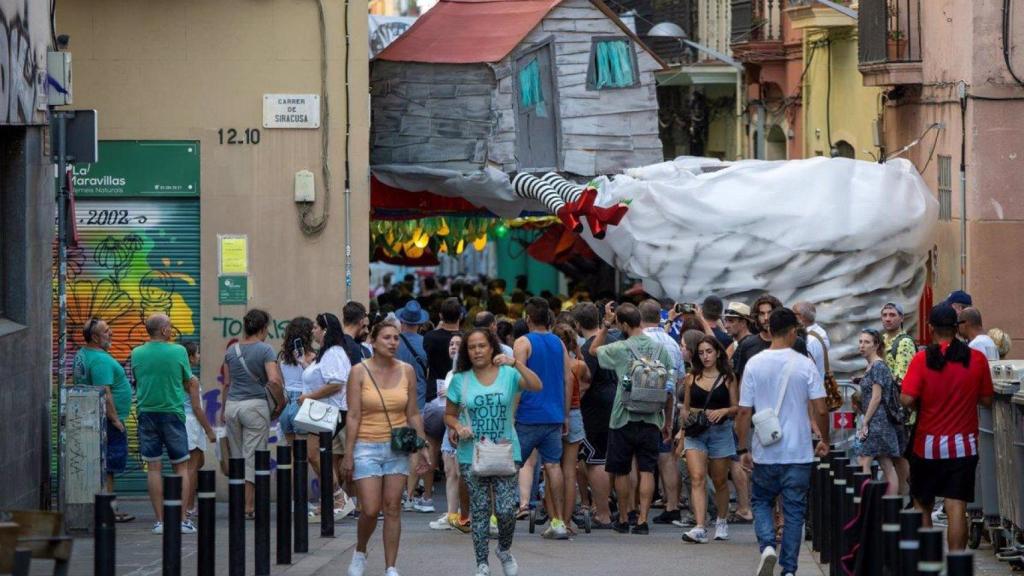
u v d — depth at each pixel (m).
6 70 33.00
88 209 45.78
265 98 45.97
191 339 45.97
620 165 53.38
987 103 49.91
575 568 33.31
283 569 32.91
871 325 47.81
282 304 46.16
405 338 43.69
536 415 36.78
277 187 46.16
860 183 47.75
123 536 37.91
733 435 37.84
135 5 45.69
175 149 45.91
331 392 39.91
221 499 45.94
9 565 20.45
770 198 47.50
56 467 40.78
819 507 35.41
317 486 45.06
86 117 36.94
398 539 30.39
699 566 33.59
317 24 46.06
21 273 36.09
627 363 38.41
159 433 38.53
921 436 31.59
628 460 39.06
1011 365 33.59
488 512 30.81
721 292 47.66
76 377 39.41
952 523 31.42
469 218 60.03
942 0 53.25
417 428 30.45
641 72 53.72
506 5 54.72
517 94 52.09
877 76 57.16
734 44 76.38
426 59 52.06
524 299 68.50
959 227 50.94
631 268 48.62
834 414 40.94
